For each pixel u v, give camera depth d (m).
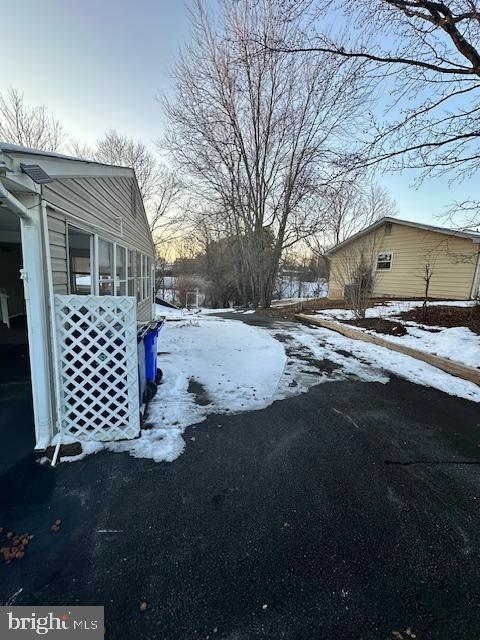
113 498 2.11
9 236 6.53
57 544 1.74
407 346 6.21
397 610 1.43
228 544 1.77
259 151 14.62
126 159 23.56
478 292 10.54
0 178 2.13
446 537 1.86
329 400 3.91
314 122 12.77
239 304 22.61
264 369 5.05
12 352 5.54
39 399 2.64
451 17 3.75
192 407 3.56
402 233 12.87
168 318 11.66
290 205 14.73
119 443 2.77
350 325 8.64
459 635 1.33
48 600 1.44
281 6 4.35
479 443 2.98
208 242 22.86
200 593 1.49
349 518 1.99
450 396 4.11
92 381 2.75
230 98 13.32
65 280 3.42
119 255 6.71
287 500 2.14
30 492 2.15
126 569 1.60
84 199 4.24
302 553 1.72
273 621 1.37
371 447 2.86
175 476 2.36
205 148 14.95
